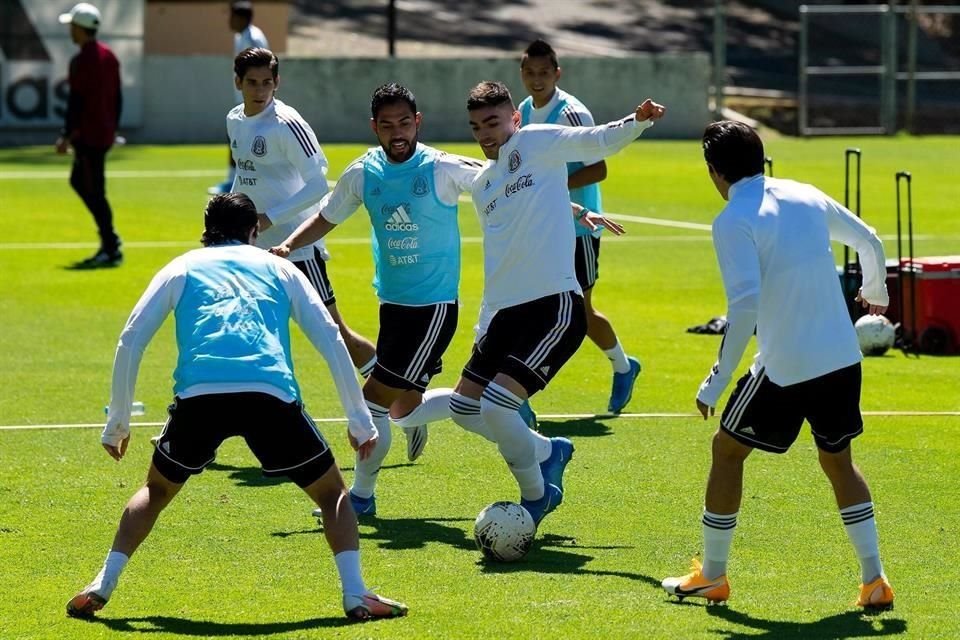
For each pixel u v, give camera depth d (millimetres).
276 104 27109
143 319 17984
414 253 22984
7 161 84812
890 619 18047
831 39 135750
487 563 20672
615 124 20781
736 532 22188
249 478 25578
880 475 25688
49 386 33062
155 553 21109
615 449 27703
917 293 37906
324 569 20344
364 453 18281
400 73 100000
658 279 49375
